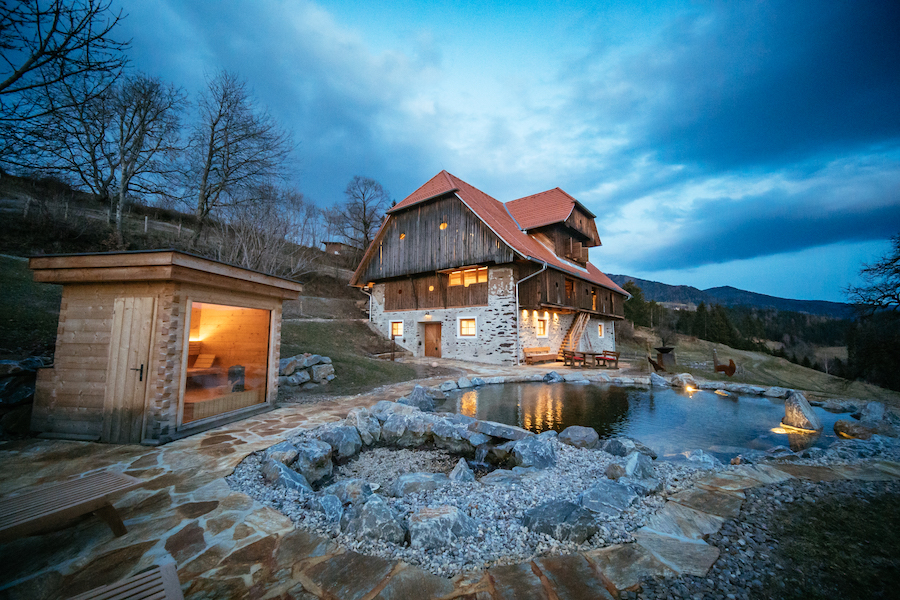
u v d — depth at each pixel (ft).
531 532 10.11
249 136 55.31
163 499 11.84
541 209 73.10
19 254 43.88
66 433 17.98
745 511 11.39
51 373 18.48
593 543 9.52
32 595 7.44
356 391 32.71
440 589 7.72
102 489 9.51
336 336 59.52
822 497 12.37
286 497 12.39
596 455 18.01
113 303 18.34
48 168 18.84
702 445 20.92
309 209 114.93
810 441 21.65
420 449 21.24
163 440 17.19
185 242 69.10
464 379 39.65
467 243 59.21
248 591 7.54
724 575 8.18
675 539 9.73
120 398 17.61
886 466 15.52
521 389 38.22
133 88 52.49
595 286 80.38
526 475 15.44
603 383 42.29
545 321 66.28
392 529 9.70
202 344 29.91
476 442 20.15
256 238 55.21
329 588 7.70
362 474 17.62
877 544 9.50
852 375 55.31
